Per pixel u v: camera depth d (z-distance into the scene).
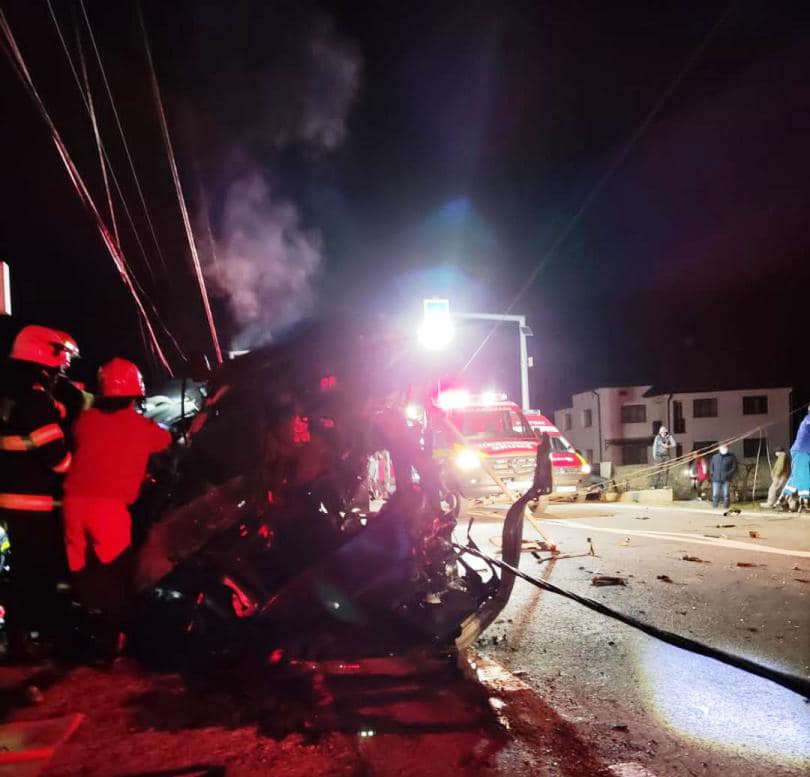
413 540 4.95
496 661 5.25
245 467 4.96
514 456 14.45
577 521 13.42
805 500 13.87
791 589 7.11
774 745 3.91
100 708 4.06
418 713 4.11
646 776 3.52
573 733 3.99
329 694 4.32
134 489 4.71
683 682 4.81
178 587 4.84
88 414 4.70
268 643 4.66
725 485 15.75
